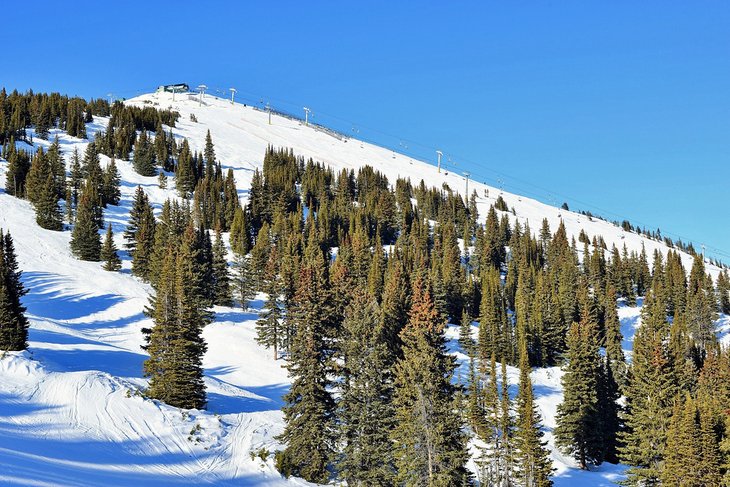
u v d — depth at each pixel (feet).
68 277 302.86
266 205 463.83
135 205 377.71
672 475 137.18
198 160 572.51
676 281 399.03
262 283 294.25
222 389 189.98
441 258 395.34
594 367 191.42
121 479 112.98
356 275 318.45
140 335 253.44
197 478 123.85
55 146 467.52
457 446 121.19
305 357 138.82
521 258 429.38
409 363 122.21
